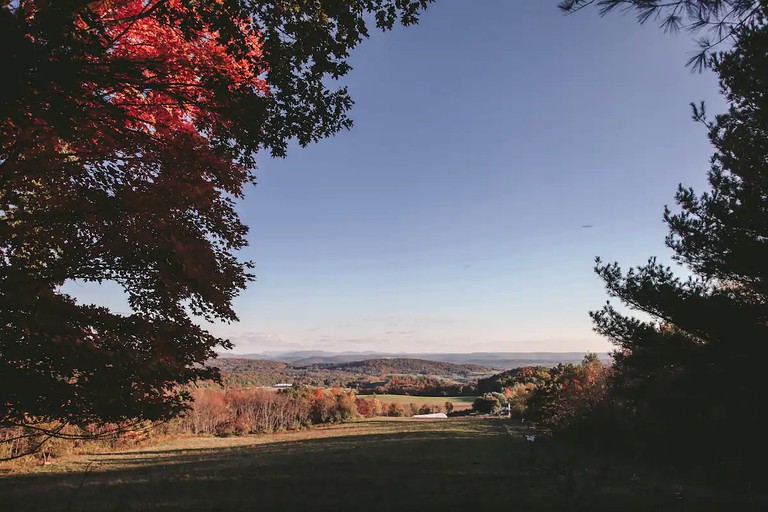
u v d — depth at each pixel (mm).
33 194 6941
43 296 6258
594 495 11109
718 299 9227
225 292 7297
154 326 7043
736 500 8969
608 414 22703
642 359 10211
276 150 6316
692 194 10070
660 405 9539
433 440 36219
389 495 13820
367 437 45719
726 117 9461
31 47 4027
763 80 7094
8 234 6500
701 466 9672
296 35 5887
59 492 17922
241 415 71000
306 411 79188
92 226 6684
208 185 7250
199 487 17672
